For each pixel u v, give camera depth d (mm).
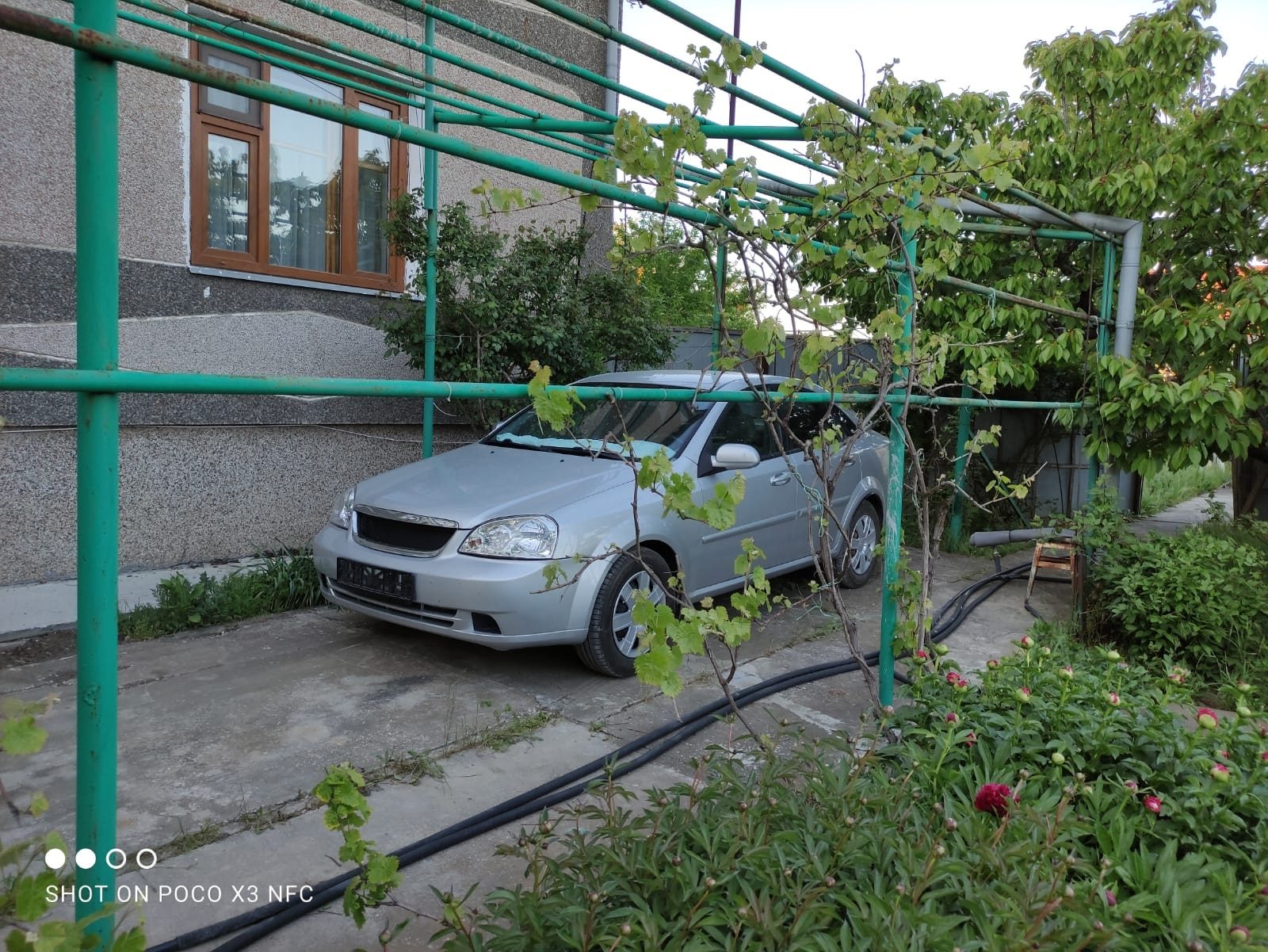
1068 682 2865
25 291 5328
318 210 7012
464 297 6555
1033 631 5254
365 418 7047
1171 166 6184
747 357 2781
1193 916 1839
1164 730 2713
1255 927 1864
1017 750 2670
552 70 8500
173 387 1610
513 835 2910
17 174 5246
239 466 6391
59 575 5570
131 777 3236
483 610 4008
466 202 7742
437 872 2725
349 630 4996
